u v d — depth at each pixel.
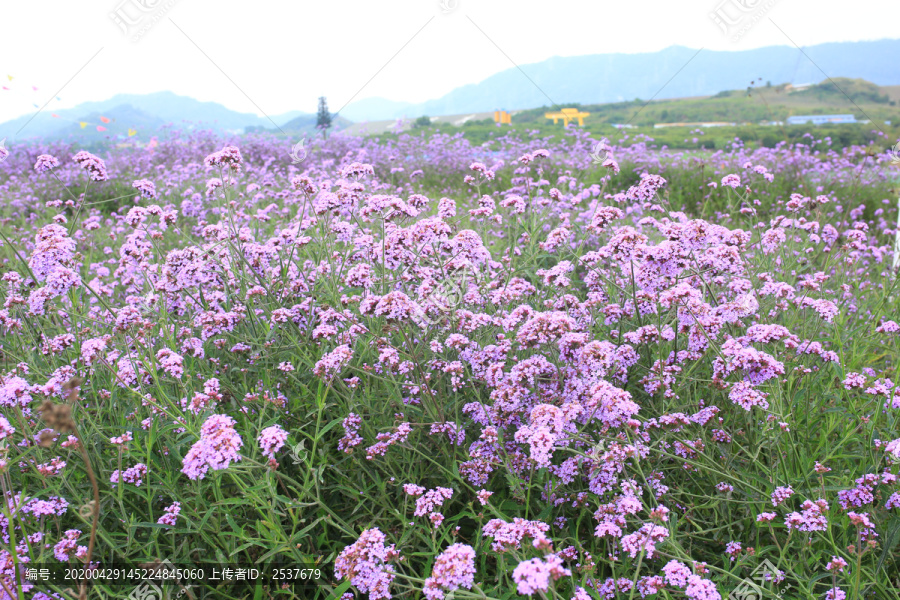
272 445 2.30
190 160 15.28
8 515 2.10
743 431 3.14
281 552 2.45
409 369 3.12
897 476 2.61
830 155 12.87
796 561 2.43
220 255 4.08
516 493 2.57
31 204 10.57
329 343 3.61
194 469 2.14
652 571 2.40
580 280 5.22
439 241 3.69
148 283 4.33
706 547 2.73
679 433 2.97
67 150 15.88
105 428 2.71
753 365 2.71
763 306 3.99
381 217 4.22
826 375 3.66
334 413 3.21
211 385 2.98
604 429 2.72
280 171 12.95
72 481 2.70
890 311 4.79
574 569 2.47
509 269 4.39
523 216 6.04
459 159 14.48
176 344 3.55
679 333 3.36
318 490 2.49
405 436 2.80
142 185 4.45
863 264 6.50
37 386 2.85
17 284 3.90
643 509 2.41
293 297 4.04
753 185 10.45
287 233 4.55
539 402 3.01
